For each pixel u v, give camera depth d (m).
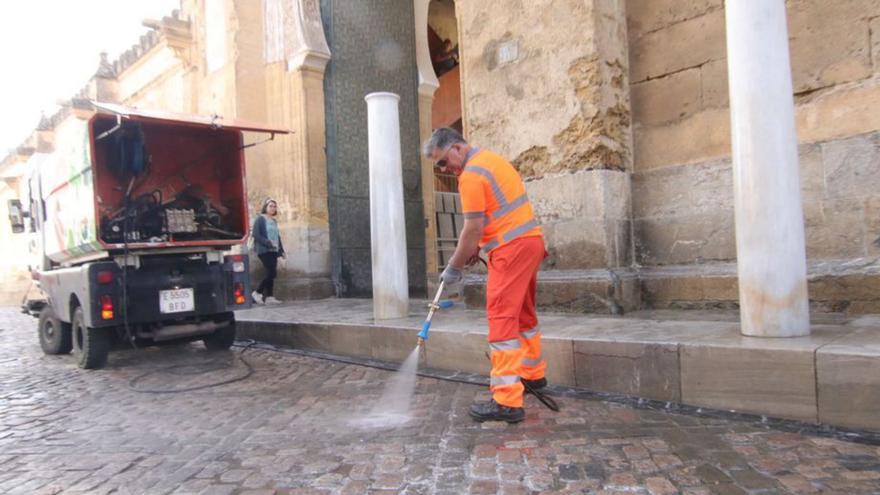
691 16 5.55
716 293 5.26
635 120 5.95
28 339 9.76
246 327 7.68
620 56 5.90
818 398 3.24
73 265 7.43
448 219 13.73
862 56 4.60
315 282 10.55
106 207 6.81
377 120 6.47
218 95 11.64
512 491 2.67
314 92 10.75
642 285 5.74
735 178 3.90
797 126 4.90
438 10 15.19
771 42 3.76
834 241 4.72
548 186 6.05
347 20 11.15
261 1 11.40
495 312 3.66
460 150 3.84
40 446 3.73
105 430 4.02
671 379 3.81
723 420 3.43
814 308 4.68
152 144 7.34
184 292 6.54
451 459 3.10
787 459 2.83
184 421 4.15
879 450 2.87
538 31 6.11
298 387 4.99
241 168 7.30
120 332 6.41
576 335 4.40
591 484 2.69
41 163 7.88
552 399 3.98
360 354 6.09
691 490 2.57
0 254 22.55
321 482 2.90
